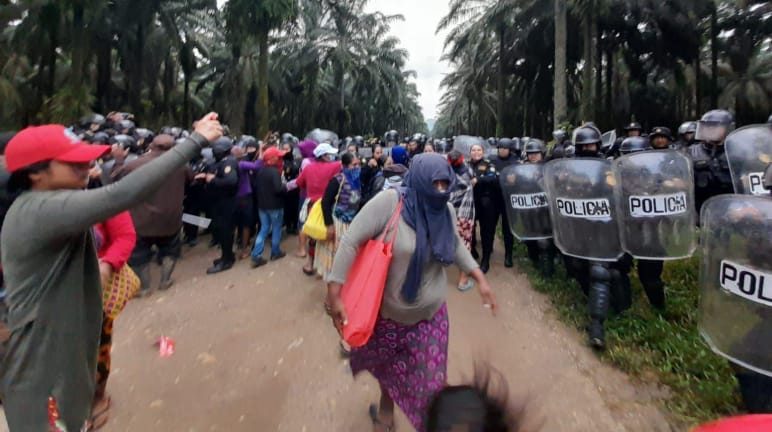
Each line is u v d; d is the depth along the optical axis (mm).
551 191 4703
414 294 2580
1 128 22516
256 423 3375
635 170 4230
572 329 4891
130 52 30609
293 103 46938
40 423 1932
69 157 1939
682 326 4594
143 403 3621
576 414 3449
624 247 4309
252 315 5371
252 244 8688
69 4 20938
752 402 2957
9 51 27172
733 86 33344
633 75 32281
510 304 5641
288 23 22688
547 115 39312
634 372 3967
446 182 2498
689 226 4180
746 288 2756
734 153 4723
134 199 1854
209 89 50938
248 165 7648
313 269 6766
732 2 28281
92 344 2178
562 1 18266
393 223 2566
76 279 2006
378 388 3785
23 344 1921
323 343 4594
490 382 1675
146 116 32906
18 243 1876
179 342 4695
